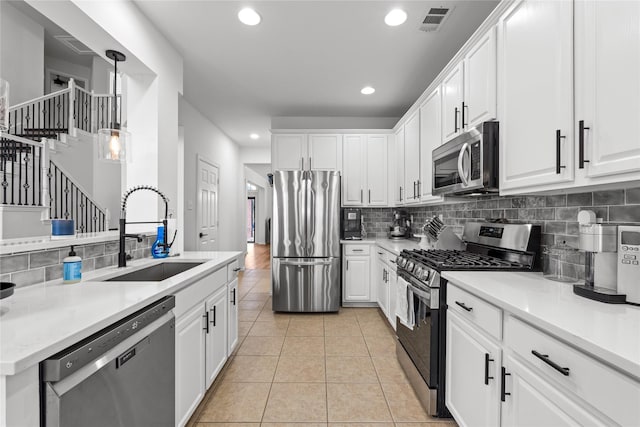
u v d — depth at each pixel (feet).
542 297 4.07
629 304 3.74
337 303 12.23
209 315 6.45
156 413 4.22
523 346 3.61
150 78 8.20
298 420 5.96
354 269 12.88
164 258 7.56
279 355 8.64
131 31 7.06
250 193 46.98
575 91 3.91
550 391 3.19
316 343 9.45
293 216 12.23
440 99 8.37
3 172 10.27
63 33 10.07
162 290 4.41
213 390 6.93
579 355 2.82
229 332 7.80
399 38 8.63
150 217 8.18
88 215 13.34
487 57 5.94
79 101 13.38
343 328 10.68
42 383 2.66
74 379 2.85
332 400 6.58
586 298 4.03
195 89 12.17
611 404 2.51
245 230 23.15
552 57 4.26
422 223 12.93
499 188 5.61
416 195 10.59
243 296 14.75
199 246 15.06
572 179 3.97
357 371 7.78
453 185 7.06
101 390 3.17
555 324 3.06
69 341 2.83
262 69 10.46
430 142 9.22
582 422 2.79
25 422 2.52
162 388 4.38
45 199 8.94
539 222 6.14
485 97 6.01
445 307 5.84
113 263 6.40
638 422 2.29
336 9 7.41
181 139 13.01
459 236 9.66
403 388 7.03
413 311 6.77
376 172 13.82
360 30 8.25
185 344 5.30
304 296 12.17
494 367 4.20
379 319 11.60
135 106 8.21
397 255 9.14
